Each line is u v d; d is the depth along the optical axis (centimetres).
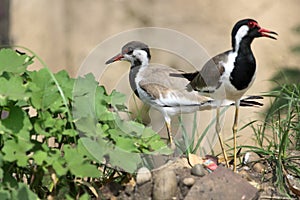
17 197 709
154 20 2062
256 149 956
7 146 712
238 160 918
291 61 1780
